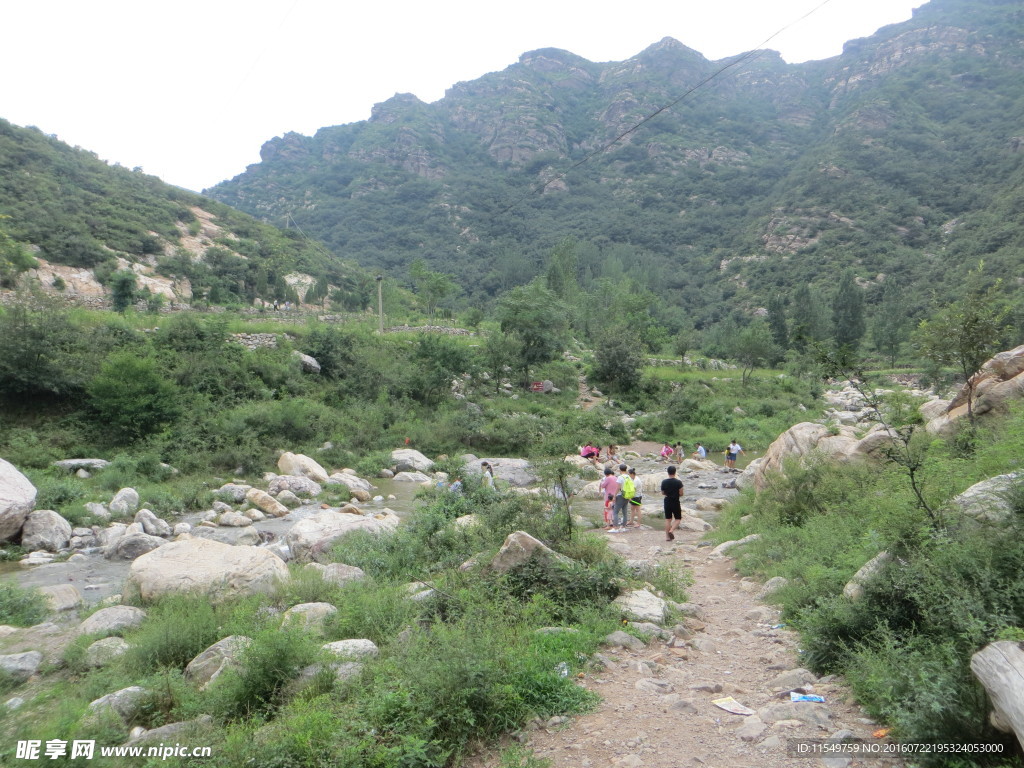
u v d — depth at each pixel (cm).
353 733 431
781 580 762
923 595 482
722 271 12194
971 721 359
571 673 521
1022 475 524
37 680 639
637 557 1048
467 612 612
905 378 5353
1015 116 13775
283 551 1212
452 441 2839
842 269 10088
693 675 533
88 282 5478
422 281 6525
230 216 9231
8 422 2083
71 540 1348
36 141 7725
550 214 16225
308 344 3338
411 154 19412
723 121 19750
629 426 3538
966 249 9281
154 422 2242
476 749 430
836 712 440
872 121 14975
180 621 695
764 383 4581
